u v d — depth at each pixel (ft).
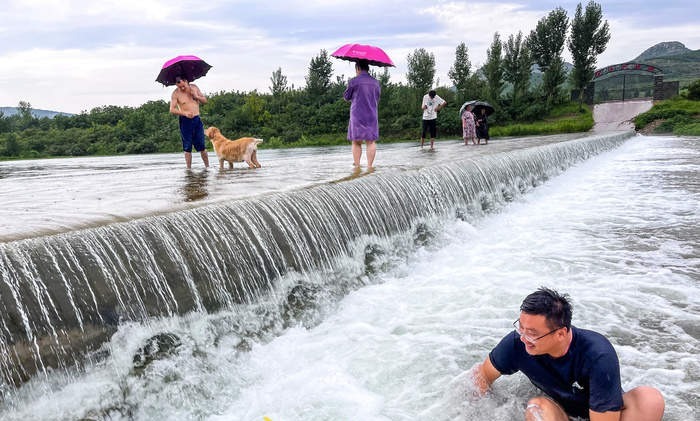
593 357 8.63
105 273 11.85
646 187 37.04
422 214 25.20
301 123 154.30
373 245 21.07
